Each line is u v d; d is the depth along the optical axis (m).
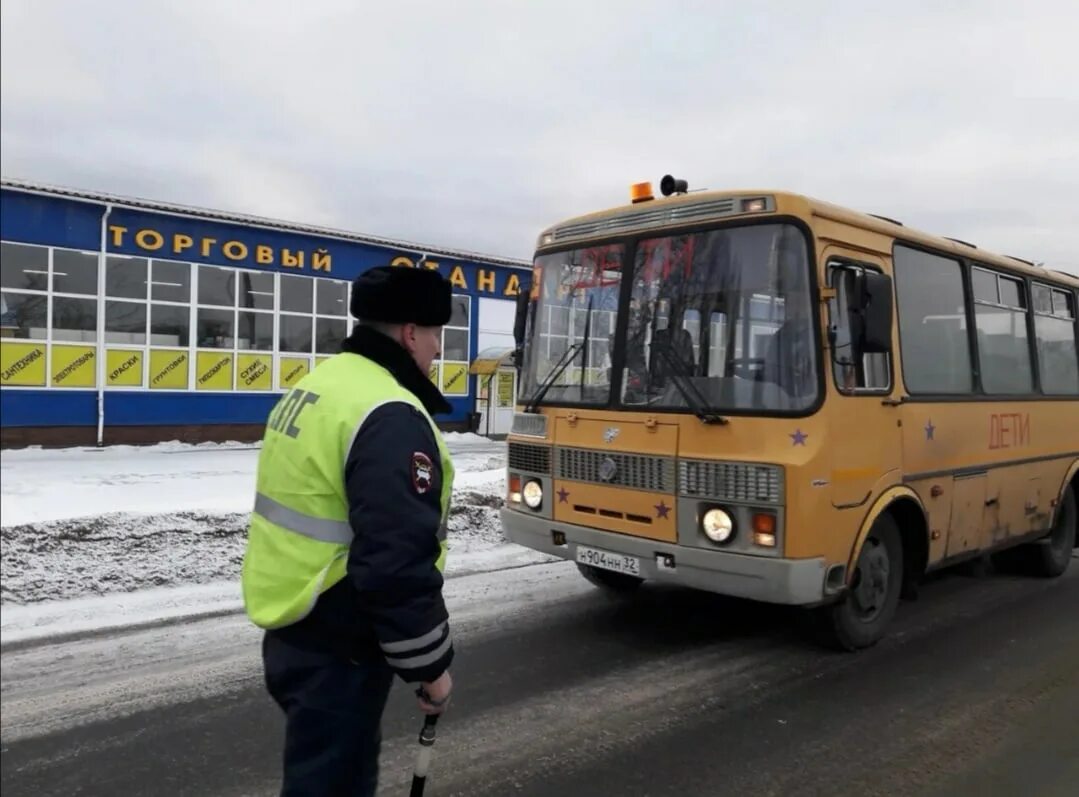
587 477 5.55
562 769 3.88
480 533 8.91
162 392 15.34
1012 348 7.21
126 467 12.12
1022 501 7.22
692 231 5.33
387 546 2.06
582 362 5.72
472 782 3.73
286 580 2.20
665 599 6.80
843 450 4.96
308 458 2.19
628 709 4.58
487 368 19.77
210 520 8.21
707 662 5.34
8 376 13.76
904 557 5.96
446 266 19.33
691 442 5.04
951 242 6.46
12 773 3.70
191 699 4.54
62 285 14.17
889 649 5.69
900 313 5.69
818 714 4.55
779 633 5.95
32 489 9.54
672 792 3.68
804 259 4.89
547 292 6.09
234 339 16.14
